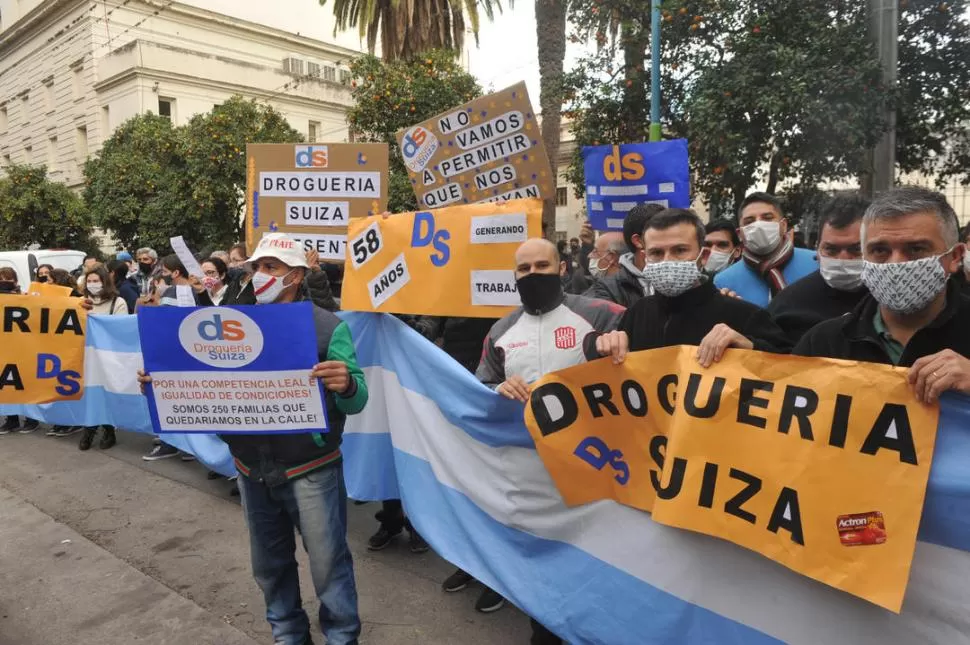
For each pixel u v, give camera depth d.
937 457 1.60
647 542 2.17
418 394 3.23
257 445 2.50
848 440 1.70
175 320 2.48
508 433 2.62
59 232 23.02
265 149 4.25
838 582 1.67
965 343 1.72
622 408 2.23
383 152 4.07
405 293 3.50
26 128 34.75
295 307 2.37
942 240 1.71
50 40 31.23
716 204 7.90
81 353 4.68
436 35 15.04
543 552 2.52
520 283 2.71
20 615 3.18
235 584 3.46
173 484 5.03
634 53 7.88
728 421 1.92
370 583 3.44
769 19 6.65
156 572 3.61
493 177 3.81
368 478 3.78
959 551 1.58
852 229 2.36
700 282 2.34
